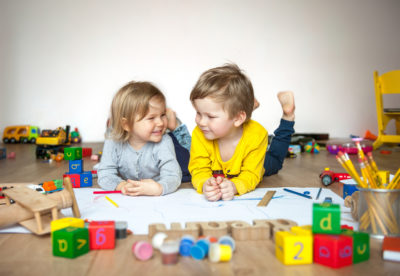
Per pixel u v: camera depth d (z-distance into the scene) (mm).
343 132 4559
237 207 1141
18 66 4180
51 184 1322
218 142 1449
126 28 4230
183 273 706
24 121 4219
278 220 928
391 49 4539
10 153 2879
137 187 1305
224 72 1292
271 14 4379
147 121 1361
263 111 4453
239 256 787
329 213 755
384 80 3139
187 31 4297
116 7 4211
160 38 4277
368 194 894
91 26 4199
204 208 1132
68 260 768
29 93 4203
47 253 806
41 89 4203
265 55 4402
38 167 2137
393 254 763
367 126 4578
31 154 2861
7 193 1001
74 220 874
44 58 4188
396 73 3041
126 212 1093
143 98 1342
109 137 1493
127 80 4273
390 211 880
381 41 4520
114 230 829
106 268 729
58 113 4234
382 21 4504
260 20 4371
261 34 4383
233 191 1256
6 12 4129
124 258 776
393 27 4520
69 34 4191
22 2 4137
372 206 889
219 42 4344
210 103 1239
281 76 4441
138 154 1474
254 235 879
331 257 729
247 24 4359
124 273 707
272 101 4449
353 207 1007
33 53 4180
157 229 858
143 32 4254
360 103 4551
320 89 4488
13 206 967
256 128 1434
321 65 4473
